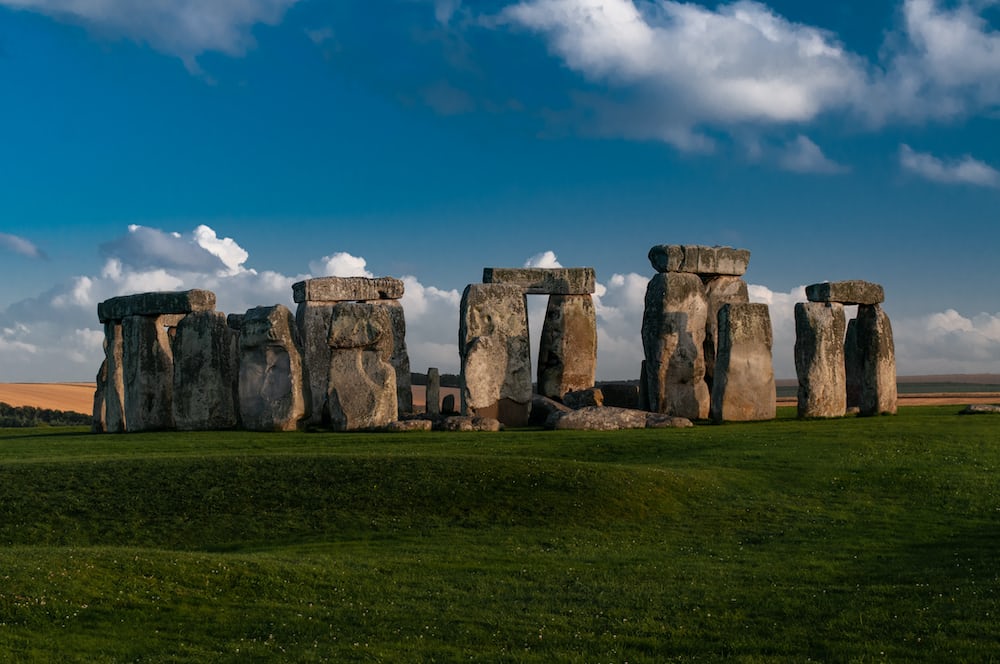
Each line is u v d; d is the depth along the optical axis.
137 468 29.67
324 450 35.09
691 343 45.84
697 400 45.53
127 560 20.92
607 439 36.31
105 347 47.44
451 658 17.39
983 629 17.64
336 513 26.89
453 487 28.14
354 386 41.69
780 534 25.77
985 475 30.41
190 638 18.25
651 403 45.69
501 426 42.47
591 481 28.44
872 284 43.88
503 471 29.06
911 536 25.31
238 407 44.88
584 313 51.28
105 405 46.97
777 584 21.22
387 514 26.91
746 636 18.19
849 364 49.62
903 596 19.81
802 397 42.84
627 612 19.55
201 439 38.72
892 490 29.45
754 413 42.56
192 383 44.03
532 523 26.42
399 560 22.95
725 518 27.09
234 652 17.67
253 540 25.52
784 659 17.06
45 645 17.58
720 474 30.70
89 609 18.98
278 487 28.31
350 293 51.91
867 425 37.97
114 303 46.56
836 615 18.95
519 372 45.56
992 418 39.88
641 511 27.33
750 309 43.00
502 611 19.66
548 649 17.80
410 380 52.66
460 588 21.08
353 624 18.97
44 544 25.36
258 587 20.53
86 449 37.06
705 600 20.20
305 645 17.98
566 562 23.12
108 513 27.06
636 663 17.14
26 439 41.47
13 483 28.61
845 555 23.58
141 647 17.81
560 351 50.94
